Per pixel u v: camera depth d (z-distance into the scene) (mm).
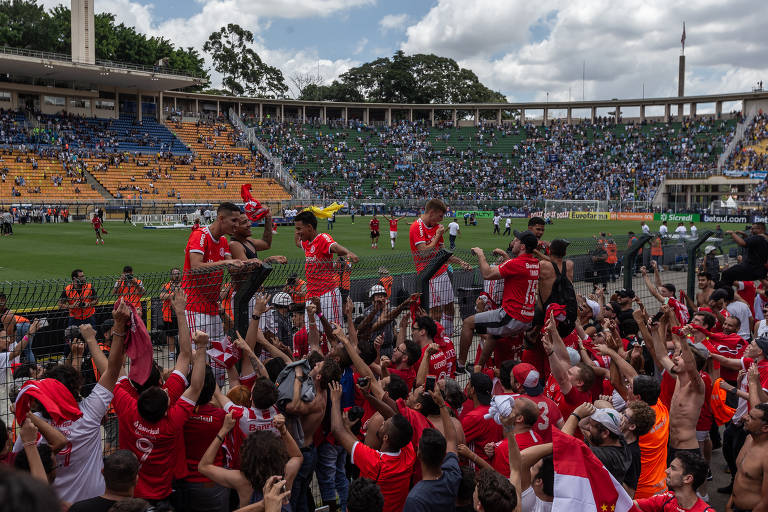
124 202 61094
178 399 5207
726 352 8875
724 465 8547
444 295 8945
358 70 121625
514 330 8086
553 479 4910
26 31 83125
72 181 62750
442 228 8758
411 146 90625
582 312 9531
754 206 69000
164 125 79312
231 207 7250
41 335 6789
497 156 88938
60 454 4957
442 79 120000
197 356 5258
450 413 5781
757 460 5785
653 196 78000
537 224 9391
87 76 70250
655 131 89250
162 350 7309
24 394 4820
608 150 87938
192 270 6648
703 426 7484
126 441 5070
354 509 4391
